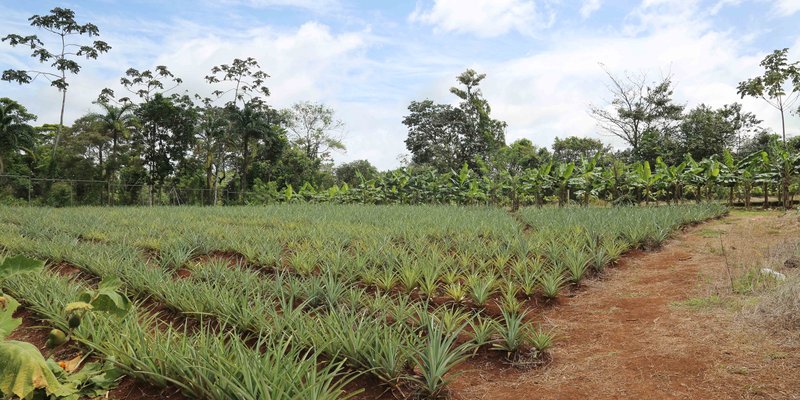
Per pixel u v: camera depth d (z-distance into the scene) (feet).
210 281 25.03
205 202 143.84
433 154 177.27
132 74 151.12
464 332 18.43
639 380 14.39
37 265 12.89
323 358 15.99
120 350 14.37
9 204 111.04
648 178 76.69
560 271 25.80
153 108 142.00
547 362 16.29
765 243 33.17
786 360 14.33
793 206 71.36
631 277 27.37
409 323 19.01
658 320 19.49
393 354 14.30
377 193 112.16
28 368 10.81
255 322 18.10
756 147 134.82
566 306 22.77
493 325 17.90
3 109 114.52
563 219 46.34
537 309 22.31
